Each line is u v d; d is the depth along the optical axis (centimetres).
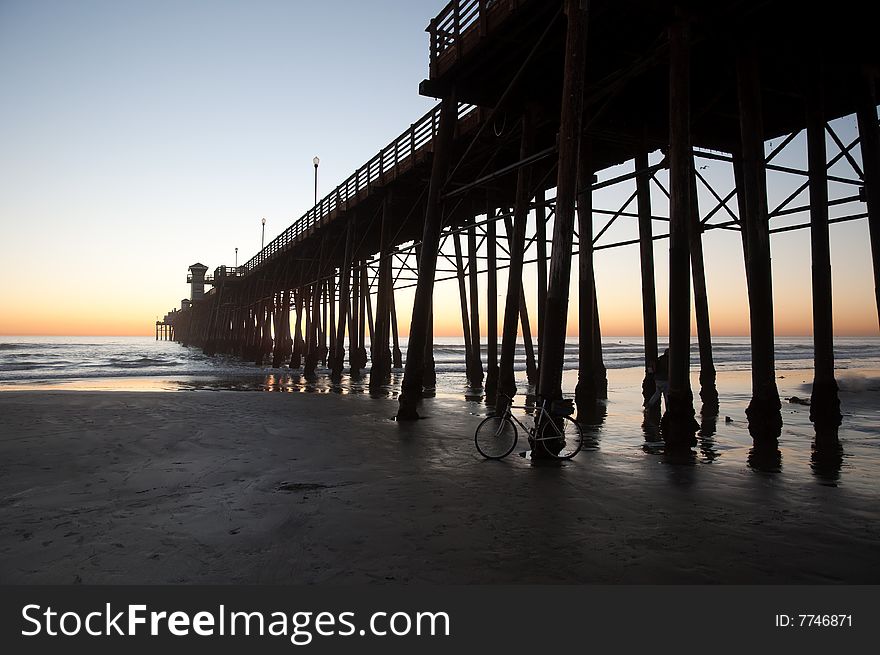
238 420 1148
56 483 646
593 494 598
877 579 386
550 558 420
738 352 6894
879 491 610
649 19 972
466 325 2220
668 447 859
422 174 1736
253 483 648
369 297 3459
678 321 854
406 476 683
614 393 1941
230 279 5112
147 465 739
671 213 862
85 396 1588
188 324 9244
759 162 912
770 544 447
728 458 787
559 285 785
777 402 913
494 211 1898
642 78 1184
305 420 1159
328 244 2698
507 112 1299
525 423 1147
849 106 1213
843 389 1934
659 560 416
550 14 965
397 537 465
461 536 467
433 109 1523
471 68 1162
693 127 1363
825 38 993
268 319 4056
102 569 404
